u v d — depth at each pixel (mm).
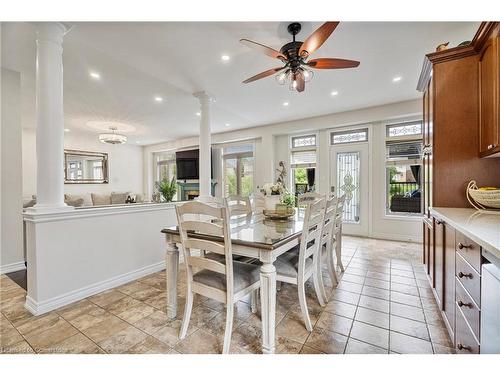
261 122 5715
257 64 2883
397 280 2717
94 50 2549
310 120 5312
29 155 6004
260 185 6254
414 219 4492
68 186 6879
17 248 3154
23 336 1756
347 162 5199
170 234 1981
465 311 1370
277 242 1631
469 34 2324
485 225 1387
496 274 999
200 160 3873
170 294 1989
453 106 2143
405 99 4211
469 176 2105
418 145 4492
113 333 1789
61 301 2193
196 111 4754
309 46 1941
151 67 2939
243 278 1707
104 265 2549
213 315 2047
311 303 2230
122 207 2725
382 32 2285
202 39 2365
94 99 4051
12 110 3113
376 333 1771
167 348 1627
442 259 1910
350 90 3777
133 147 8594
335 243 2990
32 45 2461
